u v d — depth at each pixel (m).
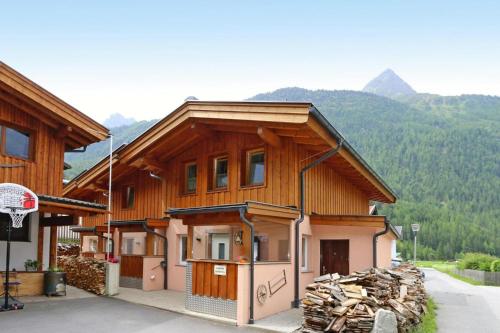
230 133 15.22
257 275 11.38
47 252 14.86
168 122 15.38
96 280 14.57
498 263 30.05
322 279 10.69
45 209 13.09
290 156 13.53
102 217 21.66
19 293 13.06
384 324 9.01
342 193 17.25
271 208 11.95
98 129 14.98
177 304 13.05
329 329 9.24
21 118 13.34
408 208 94.44
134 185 19.11
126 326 10.17
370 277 10.38
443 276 39.81
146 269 16.17
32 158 13.70
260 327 10.47
